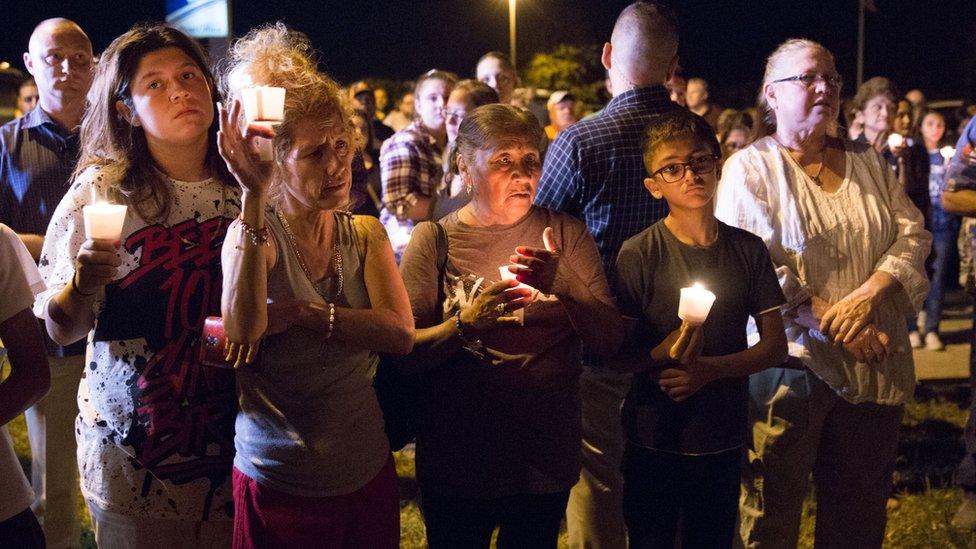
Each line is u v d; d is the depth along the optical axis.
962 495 5.45
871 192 3.98
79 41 4.54
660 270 3.56
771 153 3.97
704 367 3.45
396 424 3.34
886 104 7.30
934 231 9.21
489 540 3.42
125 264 2.92
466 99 5.75
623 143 3.95
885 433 4.00
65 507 4.41
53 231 2.98
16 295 2.80
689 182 3.49
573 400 3.36
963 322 10.80
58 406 4.34
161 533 2.98
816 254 3.87
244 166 2.49
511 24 23.61
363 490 2.89
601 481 4.11
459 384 3.26
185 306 2.95
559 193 4.03
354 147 2.84
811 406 3.88
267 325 2.70
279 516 2.81
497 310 3.08
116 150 3.00
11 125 4.62
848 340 3.76
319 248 2.88
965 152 4.96
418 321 3.25
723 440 3.54
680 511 3.69
